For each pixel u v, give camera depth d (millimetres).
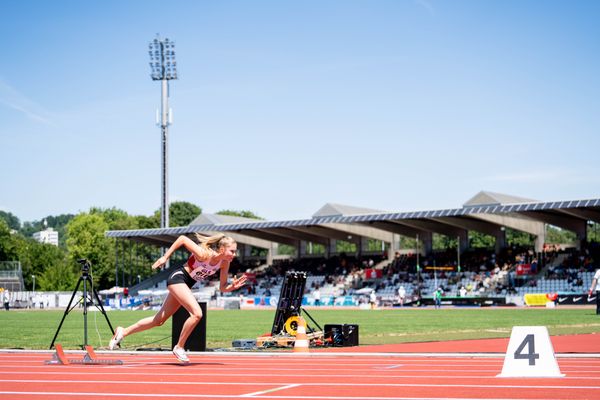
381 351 15172
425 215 60312
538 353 9641
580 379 9289
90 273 15789
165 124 77812
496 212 57062
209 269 11828
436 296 55594
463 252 70688
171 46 78000
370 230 72688
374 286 70250
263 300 67062
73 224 115000
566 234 108062
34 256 117188
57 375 10250
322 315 41375
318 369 10977
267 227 69312
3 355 14422
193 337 14953
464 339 19578
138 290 79500
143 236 77688
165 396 7977
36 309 64625
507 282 63812
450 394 7922
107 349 16031
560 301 55656
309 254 81875
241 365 11844
